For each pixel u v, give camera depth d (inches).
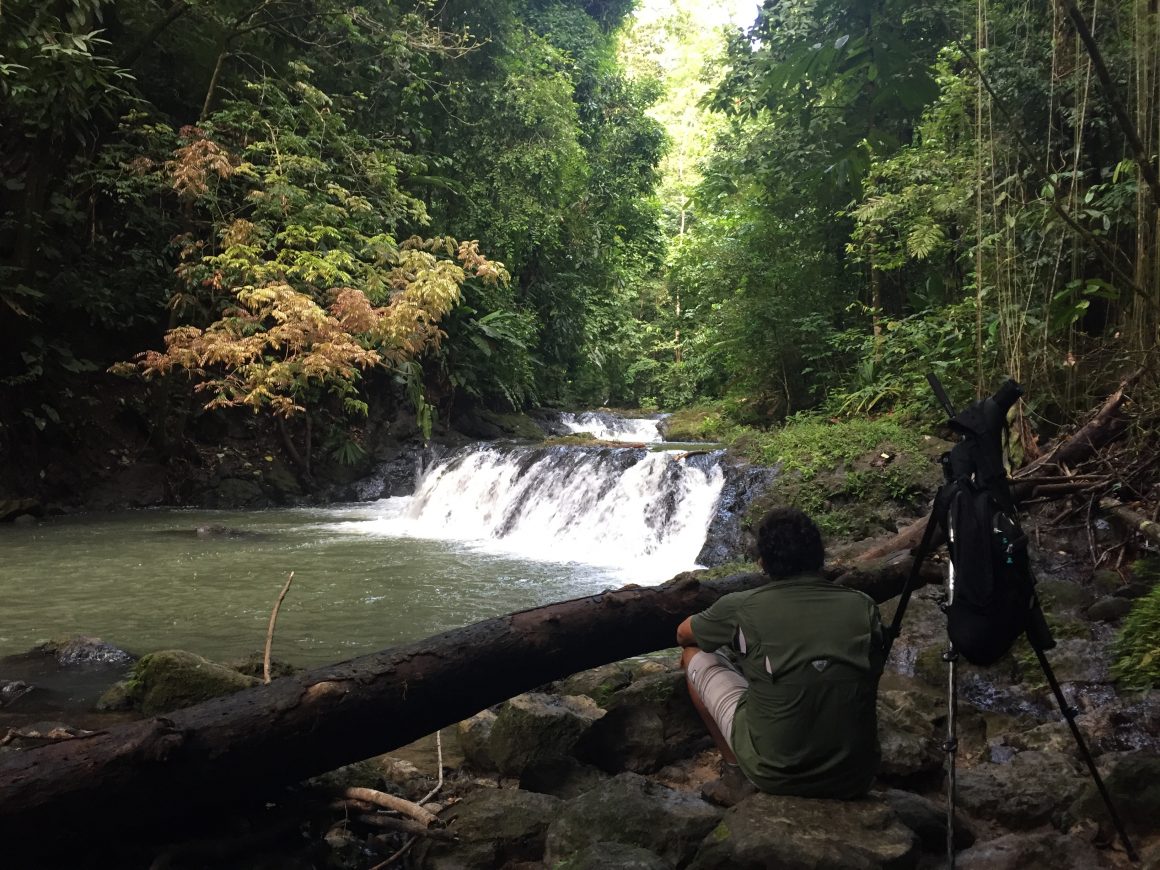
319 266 476.4
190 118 588.1
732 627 117.2
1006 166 301.3
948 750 107.5
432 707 122.8
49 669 203.2
